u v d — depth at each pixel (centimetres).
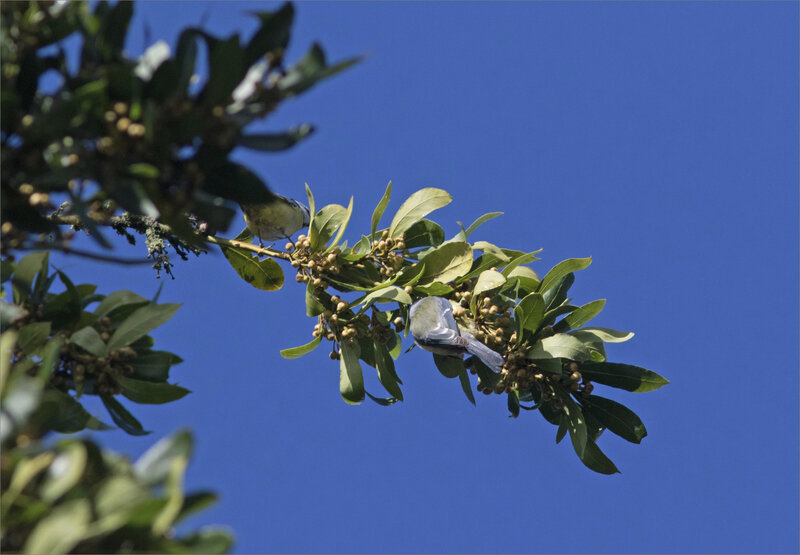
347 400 1886
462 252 1878
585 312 1861
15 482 916
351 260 1888
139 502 903
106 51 1244
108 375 1453
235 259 1945
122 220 1928
